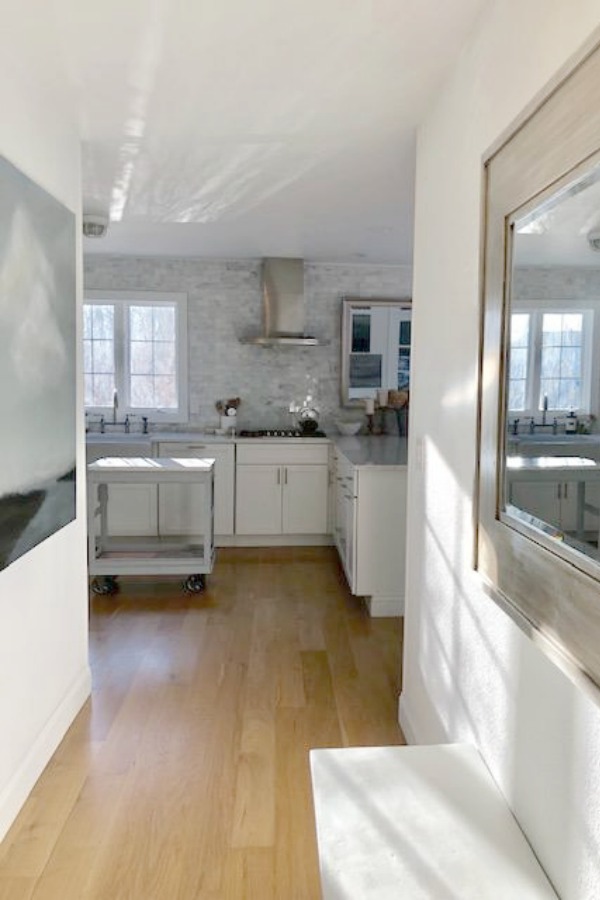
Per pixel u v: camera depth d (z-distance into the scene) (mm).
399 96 2191
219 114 2381
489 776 1561
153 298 5613
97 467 4133
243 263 5648
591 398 1094
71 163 2516
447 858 1277
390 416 5777
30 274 2049
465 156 1820
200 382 5738
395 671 3129
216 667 3156
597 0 1080
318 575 4695
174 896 1737
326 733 2564
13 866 1839
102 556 4344
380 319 5750
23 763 2115
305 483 5418
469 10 1680
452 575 1929
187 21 1768
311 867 1848
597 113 1041
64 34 1830
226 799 2146
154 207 3709
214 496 5266
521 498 1387
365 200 3521
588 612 1072
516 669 1415
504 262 1461
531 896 1187
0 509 1851
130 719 2652
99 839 1952
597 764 1057
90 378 5695
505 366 1466
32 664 2186
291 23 1771
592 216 1081
